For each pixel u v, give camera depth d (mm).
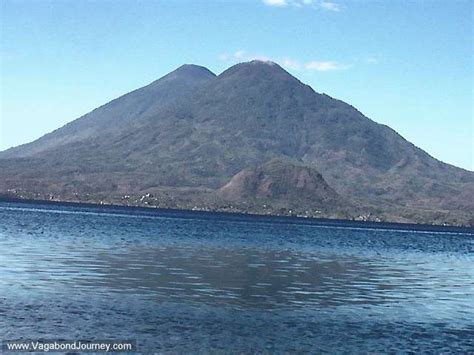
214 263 78500
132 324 41062
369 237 198000
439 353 39062
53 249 83250
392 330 44344
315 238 163625
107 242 101125
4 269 59938
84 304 45844
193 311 46219
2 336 36594
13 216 175625
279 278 67375
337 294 58688
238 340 39156
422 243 185500
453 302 58469
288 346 38594
